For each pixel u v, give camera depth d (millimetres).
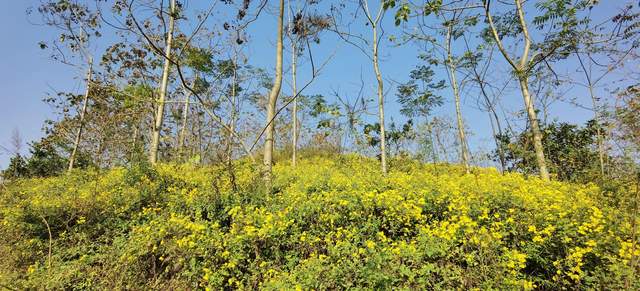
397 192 7098
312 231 5992
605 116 10031
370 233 5836
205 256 5461
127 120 12422
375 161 15539
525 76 10641
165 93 13266
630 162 9141
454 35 13461
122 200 7703
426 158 14023
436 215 6645
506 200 6305
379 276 4383
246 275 5262
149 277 5852
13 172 11953
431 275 4828
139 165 8836
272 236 5672
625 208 6656
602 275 4562
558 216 5703
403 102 14227
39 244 6555
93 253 6410
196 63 13617
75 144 14227
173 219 6094
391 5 6195
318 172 10508
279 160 18156
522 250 5242
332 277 4637
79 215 7242
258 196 7215
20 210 7184
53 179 11938
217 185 7754
